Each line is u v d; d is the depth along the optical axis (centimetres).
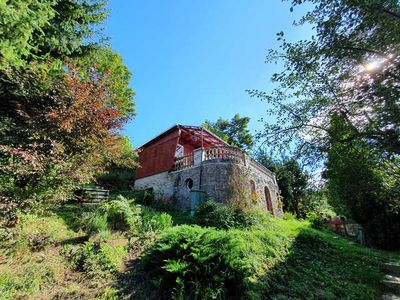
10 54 467
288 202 2109
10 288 394
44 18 534
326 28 425
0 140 598
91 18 951
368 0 369
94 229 669
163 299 429
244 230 835
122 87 1970
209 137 1672
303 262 750
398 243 1204
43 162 606
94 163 806
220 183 1160
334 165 589
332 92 506
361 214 1302
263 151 625
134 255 589
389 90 385
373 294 578
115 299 412
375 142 467
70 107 716
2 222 518
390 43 390
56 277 451
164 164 1473
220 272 464
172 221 873
